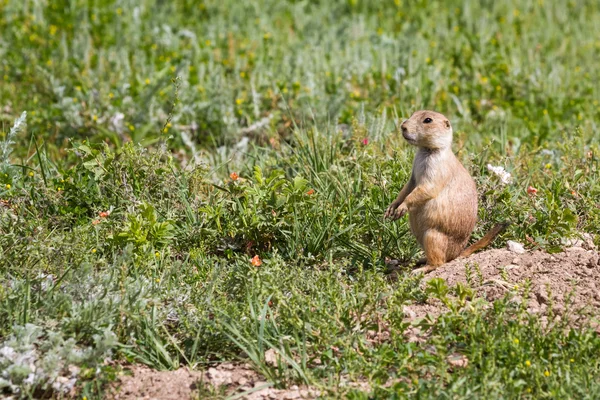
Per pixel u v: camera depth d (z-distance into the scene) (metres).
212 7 23.97
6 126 15.77
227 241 10.91
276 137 14.62
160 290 9.05
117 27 21.22
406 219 11.33
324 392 7.61
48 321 8.23
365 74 18.38
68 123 15.70
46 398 7.76
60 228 10.98
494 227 10.49
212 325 8.45
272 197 10.90
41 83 17.23
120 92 16.97
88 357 7.84
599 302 9.00
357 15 24.22
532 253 10.05
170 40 20.84
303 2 24.72
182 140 15.73
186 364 8.34
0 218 10.62
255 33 21.88
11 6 22.02
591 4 26.86
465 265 9.48
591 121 16.53
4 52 19.41
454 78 19.20
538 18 24.62
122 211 11.26
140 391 7.87
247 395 7.71
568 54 21.62
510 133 16.52
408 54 19.72
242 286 9.21
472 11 24.78
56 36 20.75
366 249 10.91
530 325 8.13
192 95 16.81
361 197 11.75
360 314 8.52
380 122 13.93
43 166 12.59
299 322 8.34
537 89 18.62
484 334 8.05
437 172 10.34
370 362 8.00
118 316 8.40
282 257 10.59
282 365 8.08
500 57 20.19
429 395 7.41
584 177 12.37
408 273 9.77
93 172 11.70
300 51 19.64
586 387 7.53
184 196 11.38
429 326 8.27
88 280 8.86
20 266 9.33
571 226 10.76
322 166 12.48
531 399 7.50
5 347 7.82
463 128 16.05
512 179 12.30
